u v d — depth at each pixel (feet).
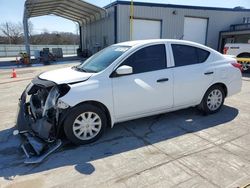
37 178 9.71
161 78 13.96
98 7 64.39
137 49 13.58
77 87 11.91
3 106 20.29
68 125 11.94
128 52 13.34
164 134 13.79
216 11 71.26
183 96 15.06
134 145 12.47
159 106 14.30
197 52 15.72
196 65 15.43
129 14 61.00
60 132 12.34
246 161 10.71
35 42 189.06
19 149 12.18
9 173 10.09
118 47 14.83
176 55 14.80
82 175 9.88
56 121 11.96
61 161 10.98
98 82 12.35
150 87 13.64
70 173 10.03
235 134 13.69
